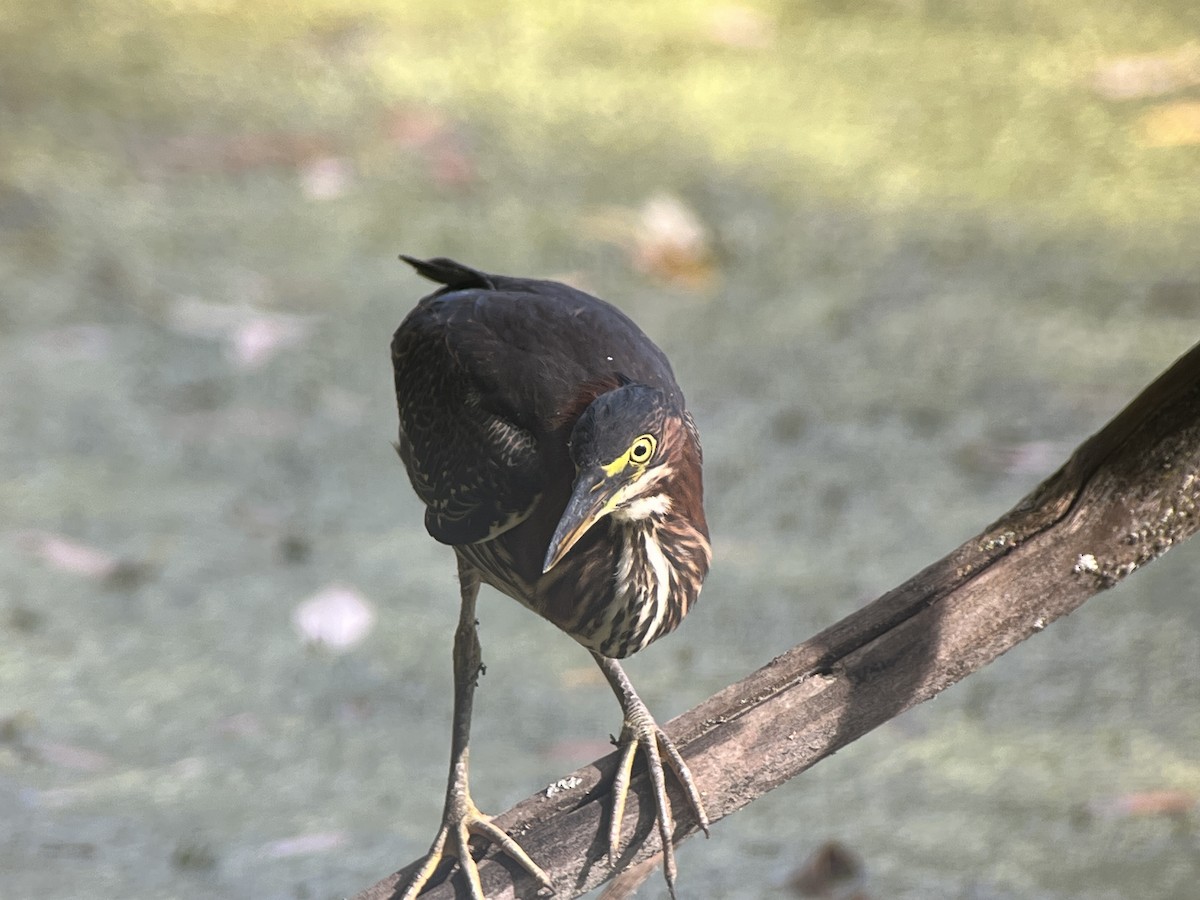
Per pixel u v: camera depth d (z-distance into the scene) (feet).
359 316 40.37
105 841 24.21
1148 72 53.21
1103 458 17.34
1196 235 44.62
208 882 23.27
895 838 24.59
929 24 58.18
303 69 53.83
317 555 32.04
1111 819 24.85
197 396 37.22
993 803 25.36
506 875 18.11
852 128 50.93
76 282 41.34
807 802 25.70
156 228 44.11
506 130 50.08
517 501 19.12
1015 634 17.46
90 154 47.60
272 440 35.81
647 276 42.73
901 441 35.86
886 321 40.88
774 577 31.14
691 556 18.94
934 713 28.02
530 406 19.08
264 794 25.50
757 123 51.06
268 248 43.52
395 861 23.79
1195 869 23.62
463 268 22.09
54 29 56.18
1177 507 17.20
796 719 17.54
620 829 17.78
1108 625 30.22
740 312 41.32
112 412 36.50
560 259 43.01
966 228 45.24
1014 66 54.65
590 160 48.55
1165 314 40.88
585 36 57.00
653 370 19.44
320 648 29.19
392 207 45.68
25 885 23.15
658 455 17.94
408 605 30.60
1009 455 34.86
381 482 34.60
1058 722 27.55
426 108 51.08
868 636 17.56
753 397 37.60
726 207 46.01
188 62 54.03
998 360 38.96
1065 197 46.98
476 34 57.06
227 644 29.35
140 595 30.66
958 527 32.68
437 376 20.06
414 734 27.12
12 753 26.27
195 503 33.47
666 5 59.57
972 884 23.25
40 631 29.50
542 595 19.24
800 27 58.08
